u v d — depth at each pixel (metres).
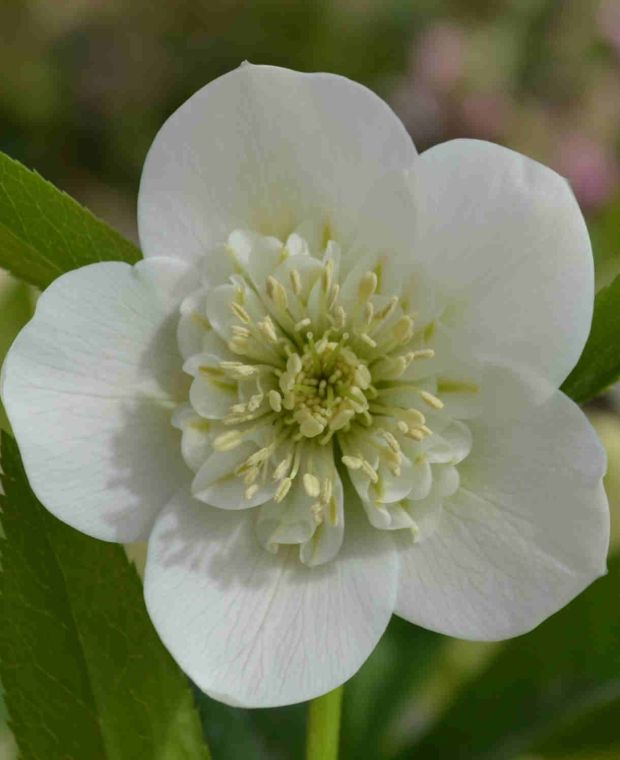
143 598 0.21
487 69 0.58
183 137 0.21
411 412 0.21
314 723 0.21
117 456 0.21
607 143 0.57
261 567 0.21
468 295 0.21
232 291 0.21
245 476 0.21
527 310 0.21
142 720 0.21
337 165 0.21
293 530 0.21
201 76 0.74
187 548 0.21
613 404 0.31
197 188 0.21
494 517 0.21
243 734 0.25
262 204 0.21
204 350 0.21
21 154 0.69
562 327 0.20
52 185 0.21
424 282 0.21
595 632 0.25
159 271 0.21
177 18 0.75
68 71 0.72
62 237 0.21
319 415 0.22
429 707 0.28
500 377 0.21
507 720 0.25
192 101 0.20
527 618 0.20
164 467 0.21
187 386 0.21
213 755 0.24
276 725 0.26
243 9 0.73
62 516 0.20
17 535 0.21
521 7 0.61
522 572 0.21
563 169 0.53
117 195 0.70
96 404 0.21
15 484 0.21
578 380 0.21
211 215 0.21
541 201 0.20
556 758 0.25
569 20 0.61
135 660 0.21
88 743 0.21
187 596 0.21
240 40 0.74
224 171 0.21
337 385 0.22
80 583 0.21
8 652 0.21
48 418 0.20
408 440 0.21
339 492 0.21
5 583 0.21
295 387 0.22
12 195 0.21
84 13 0.75
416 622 0.21
